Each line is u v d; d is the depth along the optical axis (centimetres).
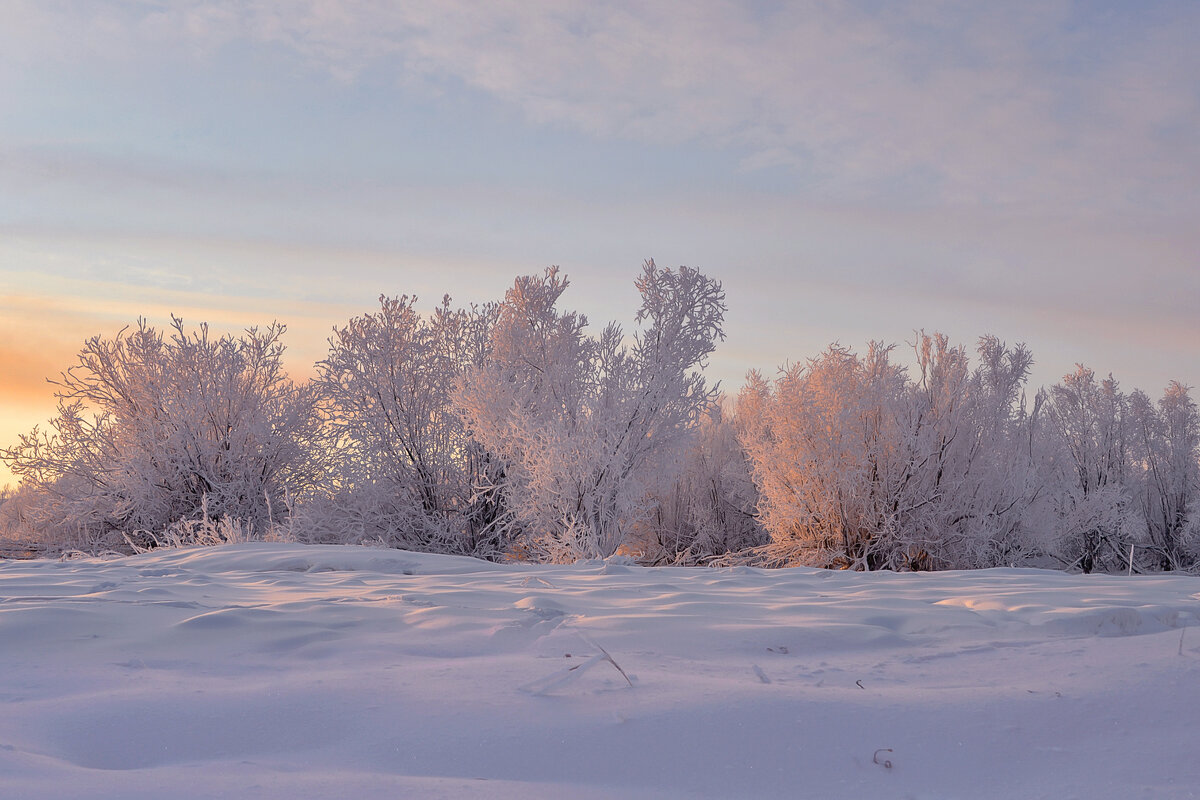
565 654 294
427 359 1545
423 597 427
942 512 1199
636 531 1442
